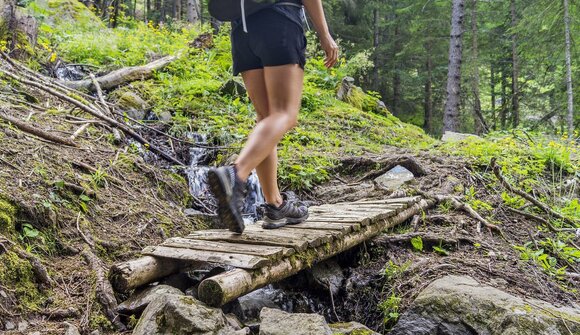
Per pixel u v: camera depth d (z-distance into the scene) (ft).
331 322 8.79
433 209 12.02
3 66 15.33
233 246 7.97
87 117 14.44
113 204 10.39
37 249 8.02
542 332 6.73
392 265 9.21
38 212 8.45
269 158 8.58
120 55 22.44
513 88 45.39
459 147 17.33
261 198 14.26
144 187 11.91
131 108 16.85
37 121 12.50
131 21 36.24
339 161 15.92
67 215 9.10
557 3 34.68
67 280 7.66
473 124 53.52
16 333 6.25
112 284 7.45
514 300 7.29
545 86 41.11
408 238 10.18
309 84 24.40
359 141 19.17
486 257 9.52
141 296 7.29
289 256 7.80
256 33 7.45
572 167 15.02
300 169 14.82
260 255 7.38
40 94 14.75
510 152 16.03
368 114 23.62
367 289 9.06
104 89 18.11
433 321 7.57
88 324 6.73
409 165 14.76
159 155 14.69
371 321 8.52
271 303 8.45
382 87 60.59
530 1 40.57
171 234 10.44
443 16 51.16
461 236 10.28
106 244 8.98
